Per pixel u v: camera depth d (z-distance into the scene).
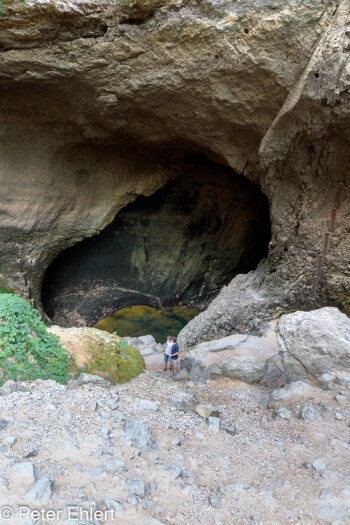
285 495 3.43
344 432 4.50
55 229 13.48
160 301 17.20
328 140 8.80
